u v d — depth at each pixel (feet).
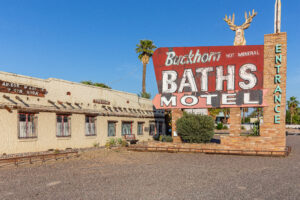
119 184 31.91
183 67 74.28
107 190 29.17
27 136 57.57
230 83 68.64
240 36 69.46
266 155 59.21
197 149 64.90
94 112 78.18
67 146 67.82
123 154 62.03
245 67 67.10
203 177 36.11
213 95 70.18
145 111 108.78
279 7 63.77
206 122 69.82
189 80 73.51
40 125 60.54
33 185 31.30
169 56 75.61
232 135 65.05
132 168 43.09
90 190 29.14
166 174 38.14
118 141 83.41
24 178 35.04
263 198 26.48
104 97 83.92
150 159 54.19
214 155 61.36
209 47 71.46
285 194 27.86
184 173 38.91
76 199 25.89
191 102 72.69
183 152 66.74
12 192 28.30
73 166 44.70
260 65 65.57
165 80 75.92
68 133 68.85
